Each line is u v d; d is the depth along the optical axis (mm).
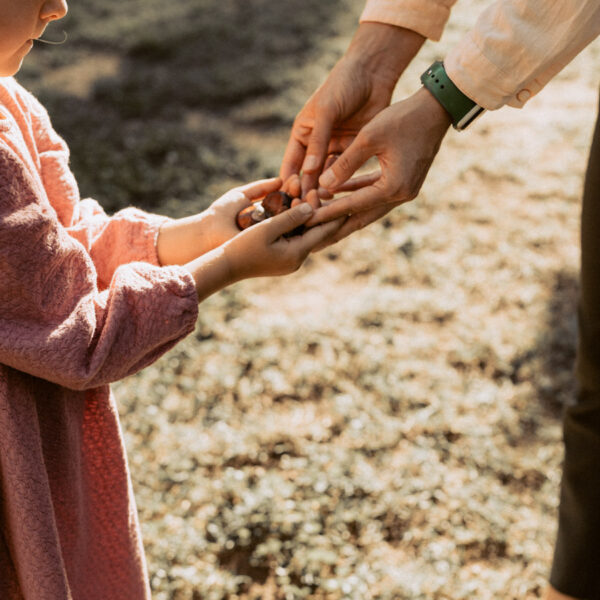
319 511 2711
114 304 1259
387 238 4254
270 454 2955
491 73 1522
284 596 2449
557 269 4047
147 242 1567
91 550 1535
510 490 2844
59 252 1212
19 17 1180
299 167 1884
